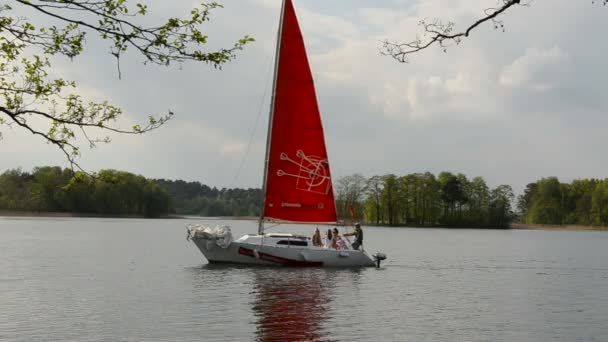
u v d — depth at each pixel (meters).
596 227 174.00
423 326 20.25
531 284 33.44
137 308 22.91
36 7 7.40
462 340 18.25
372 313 22.53
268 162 36.81
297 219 36.78
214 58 8.18
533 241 103.50
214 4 8.04
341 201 149.50
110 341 17.33
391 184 160.00
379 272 37.31
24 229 106.06
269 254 36.69
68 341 17.34
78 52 8.28
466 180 171.25
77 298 25.44
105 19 7.62
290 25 36.72
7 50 8.76
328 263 37.28
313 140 36.84
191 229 37.34
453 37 9.97
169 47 7.93
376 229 155.62
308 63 36.78
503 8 9.52
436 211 164.75
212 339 17.70
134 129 8.63
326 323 20.42
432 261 49.97
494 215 172.12
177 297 25.73
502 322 21.23
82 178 9.03
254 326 19.66
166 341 17.42
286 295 26.52
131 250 57.41
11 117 8.22
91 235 88.12
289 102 36.75
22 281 31.53
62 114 8.41
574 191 185.12
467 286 31.77
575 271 42.72
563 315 22.84
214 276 33.12
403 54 10.20
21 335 18.11
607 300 27.02
